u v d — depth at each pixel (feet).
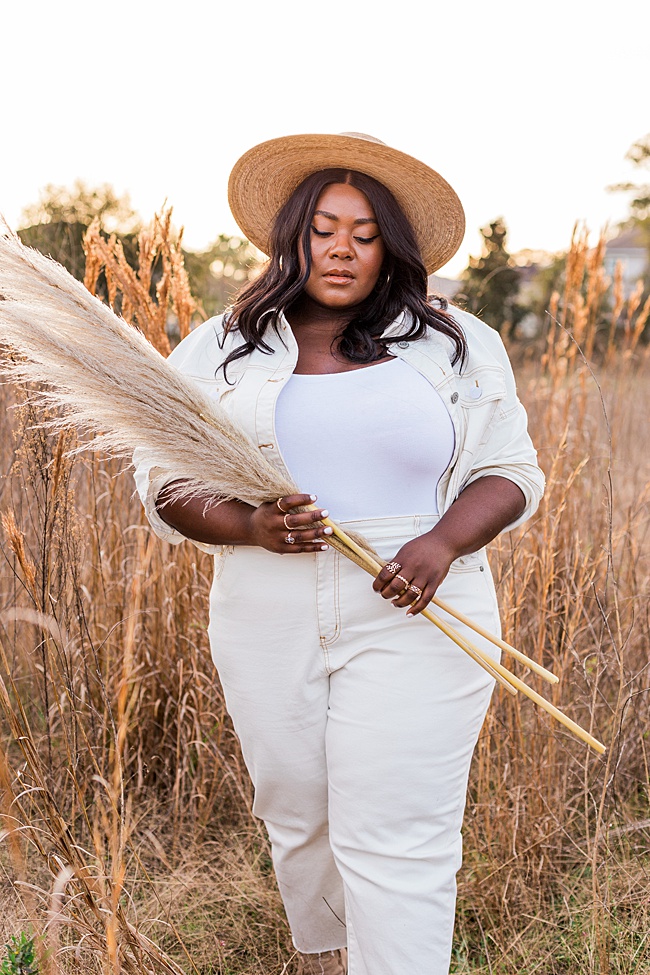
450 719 6.73
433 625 6.70
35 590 6.78
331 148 7.30
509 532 10.56
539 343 16.58
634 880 8.56
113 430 6.32
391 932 6.63
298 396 6.79
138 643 10.64
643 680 10.59
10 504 9.93
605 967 7.59
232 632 7.04
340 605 6.65
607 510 12.13
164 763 10.71
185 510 6.90
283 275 6.96
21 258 6.17
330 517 6.75
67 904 6.45
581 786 9.61
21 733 6.47
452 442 6.84
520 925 8.59
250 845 9.86
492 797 9.73
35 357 6.10
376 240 6.95
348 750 6.73
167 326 11.91
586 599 11.30
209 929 8.68
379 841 6.72
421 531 6.79
